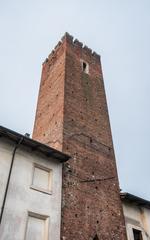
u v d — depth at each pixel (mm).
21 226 11805
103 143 19609
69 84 21375
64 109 19031
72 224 13633
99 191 16328
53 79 24141
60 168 15391
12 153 13711
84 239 13578
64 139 17078
